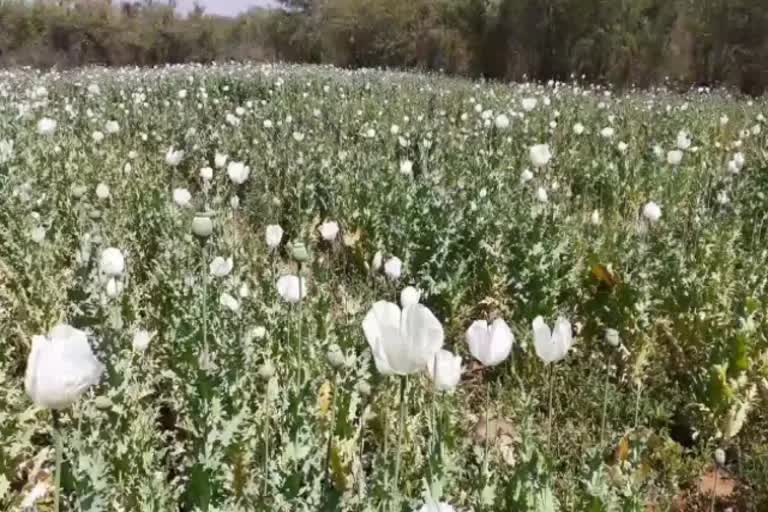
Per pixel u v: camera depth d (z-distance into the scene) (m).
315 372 3.80
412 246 5.61
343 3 41.84
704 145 10.16
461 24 36.59
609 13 32.22
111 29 49.06
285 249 6.81
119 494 2.98
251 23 49.72
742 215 7.02
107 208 6.79
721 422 4.06
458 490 3.09
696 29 31.39
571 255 5.34
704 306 4.73
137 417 3.41
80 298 4.46
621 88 27.83
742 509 3.57
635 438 3.46
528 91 17.02
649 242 5.52
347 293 5.44
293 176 8.01
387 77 22.38
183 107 13.24
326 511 2.67
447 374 2.42
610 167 8.33
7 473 3.37
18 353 4.60
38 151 8.29
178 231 5.62
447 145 9.28
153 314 4.77
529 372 4.47
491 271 5.39
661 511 3.36
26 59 45.66
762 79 30.73
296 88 16.88
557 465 3.51
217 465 3.03
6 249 5.69
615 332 3.31
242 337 3.85
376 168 7.57
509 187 6.87
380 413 3.57
